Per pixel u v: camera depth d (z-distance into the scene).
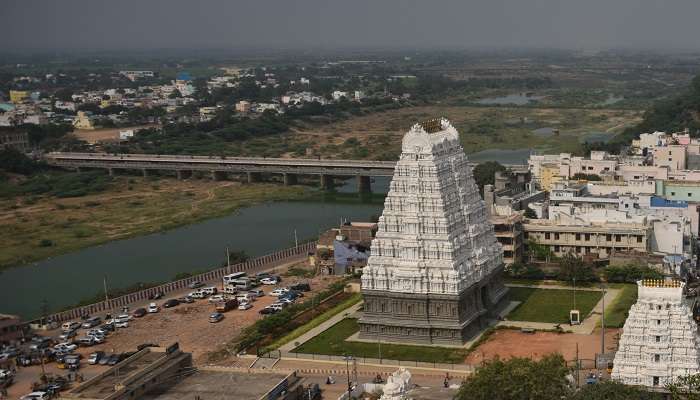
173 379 171.25
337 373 194.62
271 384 167.12
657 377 151.88
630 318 154.12
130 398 158.88
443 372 191.12
